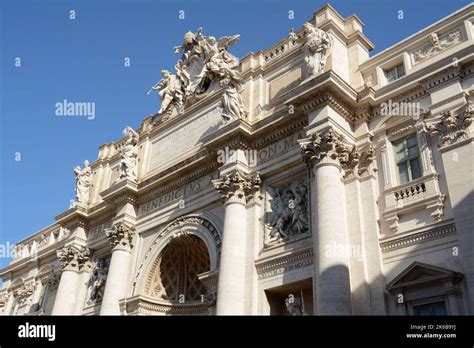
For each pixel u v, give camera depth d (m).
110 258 32.81
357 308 18.08
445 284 16.47
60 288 33.16
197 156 27.50
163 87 35.53
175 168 28.80
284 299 21.61
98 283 32.06
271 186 23.91
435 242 17.56
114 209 33.22
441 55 20.95
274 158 23.97
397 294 17.62
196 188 27.89
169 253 28.72
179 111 33.00
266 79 27.78
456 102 19.05
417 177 19.53
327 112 21.19
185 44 34.81
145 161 33.28
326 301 17.45
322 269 18.14
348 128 22.00
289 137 23.88
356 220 19.78
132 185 31.14
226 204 23.95
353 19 25.69
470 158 17.73
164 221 28.94
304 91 21.78
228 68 28.53
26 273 42.41
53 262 39.78
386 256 18.70
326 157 20.39
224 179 24.38
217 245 24.67
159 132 33.94
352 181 20.73
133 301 27.23
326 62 23.31
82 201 35.81
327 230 18.80
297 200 22.19
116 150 38.72
